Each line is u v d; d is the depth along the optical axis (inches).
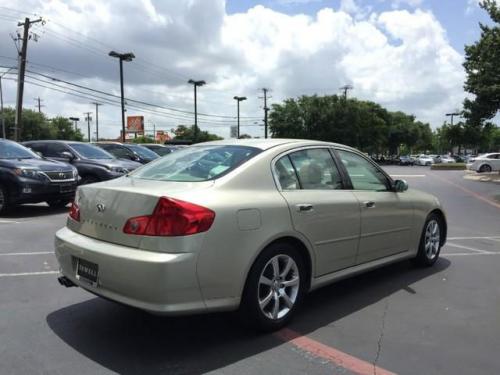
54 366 139.3
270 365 141.1
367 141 2696.9
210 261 142.6
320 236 177.6
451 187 880.9
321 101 2546.8
